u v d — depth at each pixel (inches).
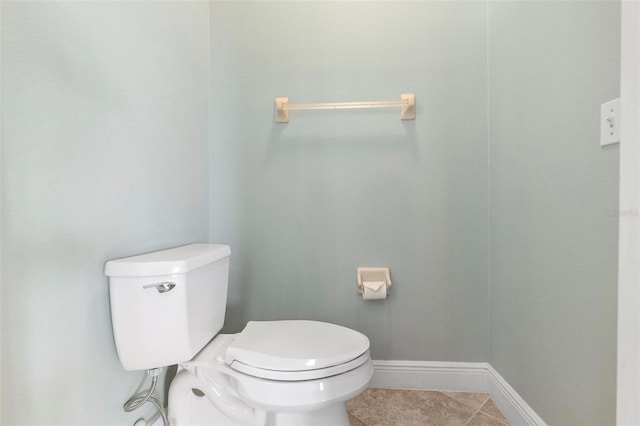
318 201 55.4
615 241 26.2
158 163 41.0
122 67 34.1
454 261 53.2
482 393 52.0
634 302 19.6
